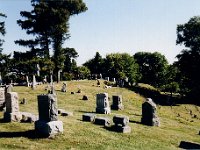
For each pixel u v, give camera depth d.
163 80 95.00
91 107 34.62
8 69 61.41
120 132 20.86
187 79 72.56
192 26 70.12
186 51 72.31
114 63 88.56
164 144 20.00
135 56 103.94
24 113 21.16
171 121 33.75
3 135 16.89
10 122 19.50
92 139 17.73
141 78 100.62
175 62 73.31
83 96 40.09
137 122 27.39
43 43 67.12
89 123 22.23
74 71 85.00
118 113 32.66
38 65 58.94
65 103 35.78
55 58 64.75
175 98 67.44
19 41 66.88
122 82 64.81
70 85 53.97
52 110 17.30
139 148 17.77
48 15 63.47
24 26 65.44
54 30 65.81
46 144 16.02
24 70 59.22
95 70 103.88
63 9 65.12
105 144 17.27
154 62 98.25
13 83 58.94
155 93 66.94
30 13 65.88
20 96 36.94
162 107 53.97
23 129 18.19
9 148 14.95
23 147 15.24
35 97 37.22
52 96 17.36
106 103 30.73
